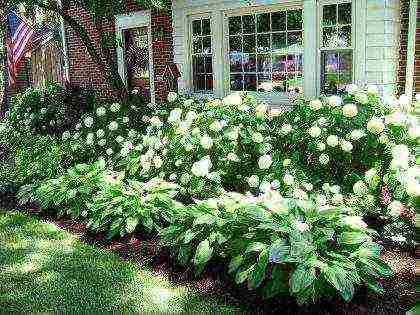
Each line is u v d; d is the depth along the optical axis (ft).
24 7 30.35
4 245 16.33
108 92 40.78
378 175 16.22
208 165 16.80
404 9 25.18
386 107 17.76
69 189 19.01
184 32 34.42
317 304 11.43
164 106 24.66
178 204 16.72
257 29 30.78
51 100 34.50
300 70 29.19
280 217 12.80
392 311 11.22
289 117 19.03
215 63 32.76
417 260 13.55
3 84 44.86
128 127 23.80
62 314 11.76
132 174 19.60
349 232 12.53
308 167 17.63
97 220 16.85
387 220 15.34
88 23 41.73
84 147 22.89
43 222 18.56
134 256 15.08
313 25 27.09
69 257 15.16
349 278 11.05
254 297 12.14
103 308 11.97
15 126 32.63
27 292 12.98
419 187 13.41
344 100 18.34
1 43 43.32
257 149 18.22
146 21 37.81
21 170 23.34
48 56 49.60
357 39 25.57
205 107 20.68
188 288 12.94
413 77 25.32
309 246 11.61
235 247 12.89
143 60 39.99
